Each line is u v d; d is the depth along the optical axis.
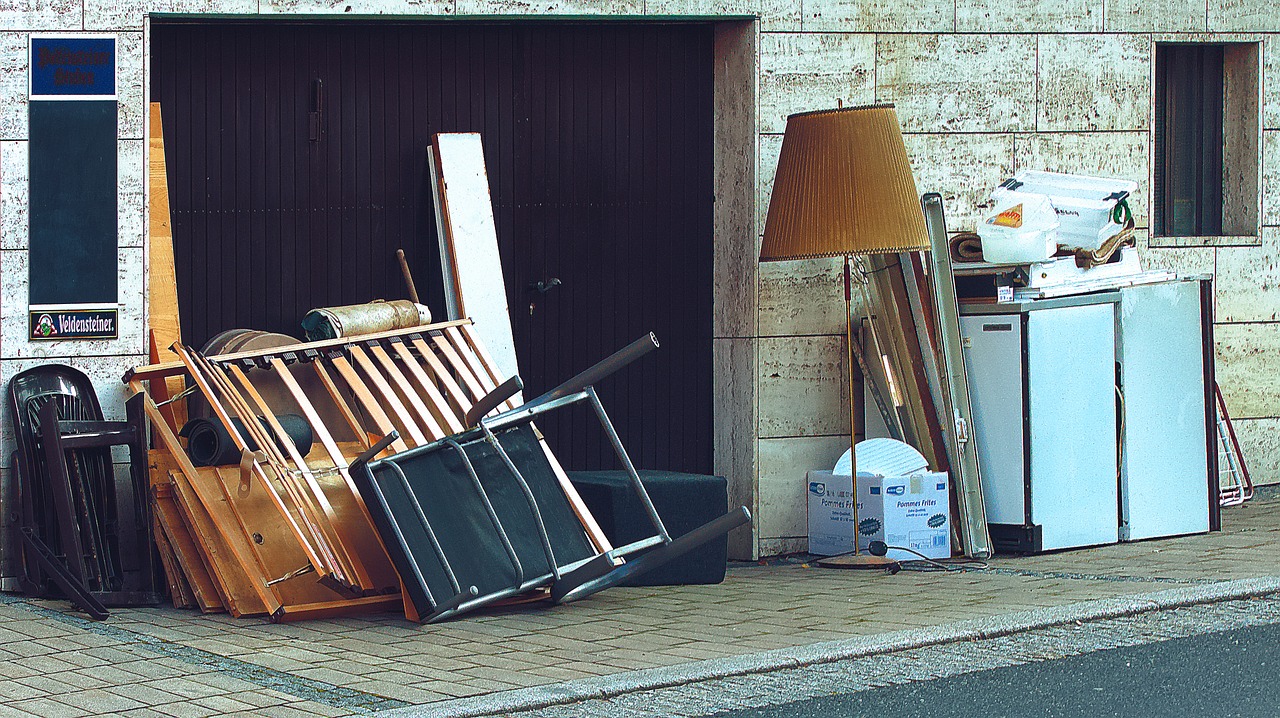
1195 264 10.21
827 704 5.68
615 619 7.22
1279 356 10.53
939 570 8.55
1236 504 10.21
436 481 7.21
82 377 7.99
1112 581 7.90
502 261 9.03
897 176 8.55
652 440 9.37
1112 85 9.84
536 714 5.55
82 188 8.00
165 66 8.42
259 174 8.61
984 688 5.89
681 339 9.39
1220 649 6.45
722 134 9.32
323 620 7.21
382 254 8.83
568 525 7.59
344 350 8.14
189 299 8.51
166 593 7.72
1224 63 10.49
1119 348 9.12
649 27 9.24
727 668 6.11
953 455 8.95
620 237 9.25
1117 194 9.16
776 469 9.24
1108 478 9.09
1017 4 9.62
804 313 9.27
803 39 9.20
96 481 7.73
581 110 9.15
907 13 9.40
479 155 8.83
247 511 7.41
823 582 8.27
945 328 8.95
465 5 8.62
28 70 7.91
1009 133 9.66
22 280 7.93
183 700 5.65
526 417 7.56
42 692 5.78
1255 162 10.41
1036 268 8.87
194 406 8.12
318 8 8.38
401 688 5.82
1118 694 5.78
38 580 7.68
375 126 8.80
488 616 7.30
